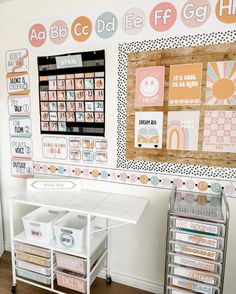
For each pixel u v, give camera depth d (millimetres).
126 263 1940
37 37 1954
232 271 1626
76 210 1550
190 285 1342
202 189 1638
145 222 1833
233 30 1454
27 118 2094
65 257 1647
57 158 2037
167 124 1668
